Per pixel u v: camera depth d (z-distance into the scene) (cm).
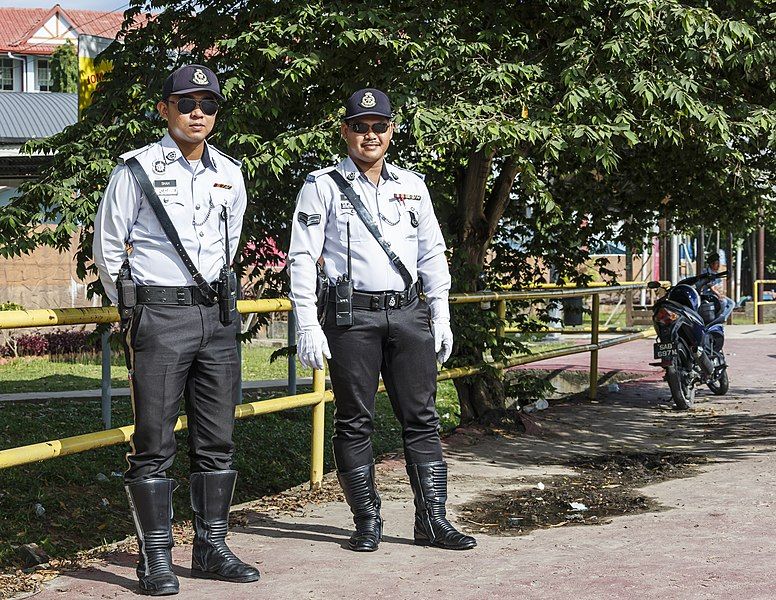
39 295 1909
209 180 433
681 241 2173
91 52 953
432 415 493
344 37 657
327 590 421
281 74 672
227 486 449
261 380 1316
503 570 446
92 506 659
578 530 519
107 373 835
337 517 555
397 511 567
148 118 729
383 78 690
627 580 426
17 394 1134
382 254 472
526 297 888
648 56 672
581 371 1255
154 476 430
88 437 460
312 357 463
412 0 704
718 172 909
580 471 690
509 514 565
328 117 690
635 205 987
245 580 435
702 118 653
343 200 471
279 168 654
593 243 1016
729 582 419
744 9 719
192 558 452
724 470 671
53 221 733
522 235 988
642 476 669
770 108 714
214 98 429
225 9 745
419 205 486
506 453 752
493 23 732
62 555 551
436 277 497
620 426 883
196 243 427
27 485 678
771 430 848
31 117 1983
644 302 2409
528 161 672
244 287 850
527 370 1250
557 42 720
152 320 422
